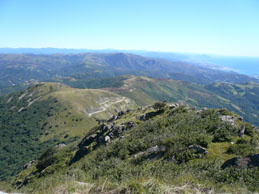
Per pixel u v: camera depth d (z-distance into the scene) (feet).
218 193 24.56
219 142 46.60
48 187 30.68
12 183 164.86
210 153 40.37
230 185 27.55
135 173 36.45
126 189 21.11
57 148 190.08
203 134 47.91
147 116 123.54
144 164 41.68
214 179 29.73
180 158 39.99
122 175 36.55
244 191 25.32
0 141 588.50
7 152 520.01
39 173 123.65
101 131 136.36
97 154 73.56
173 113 98.43
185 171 33.81
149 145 56.75
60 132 624.59
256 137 50.29
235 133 50.55
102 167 49.73
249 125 55.67
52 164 131.23
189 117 71.77
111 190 21.89
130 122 113.19
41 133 627.87
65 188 25.43
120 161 50.96
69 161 120.26
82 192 23.35
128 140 73.36
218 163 35.09
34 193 30.37
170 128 65.82
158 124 78.07
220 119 60.23
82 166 69.46
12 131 645.51
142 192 20.13
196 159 38.70
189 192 22.26
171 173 33.53
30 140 586.04
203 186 26.48
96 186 23.61
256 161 31.30
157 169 36.17
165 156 43.04
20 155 497.05
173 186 23.40
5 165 450.30
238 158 33.19
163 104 127.44
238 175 29.55
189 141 45.52
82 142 151.64
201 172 32.65
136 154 52.80
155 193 20.35
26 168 198.39
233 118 61.21
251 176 28.86
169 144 47.73
